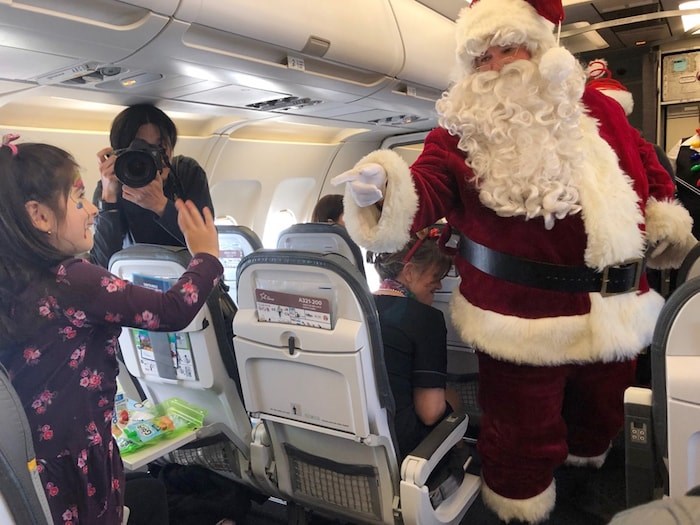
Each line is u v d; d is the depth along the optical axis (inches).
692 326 42.6
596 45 158.4
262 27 72.9
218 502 88.0
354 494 70.4
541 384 62.0
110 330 51.4
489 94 56.2
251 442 77.5
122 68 73.3
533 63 55.8
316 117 125.0
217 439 80.0
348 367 59.7
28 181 45.2
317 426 66.6
